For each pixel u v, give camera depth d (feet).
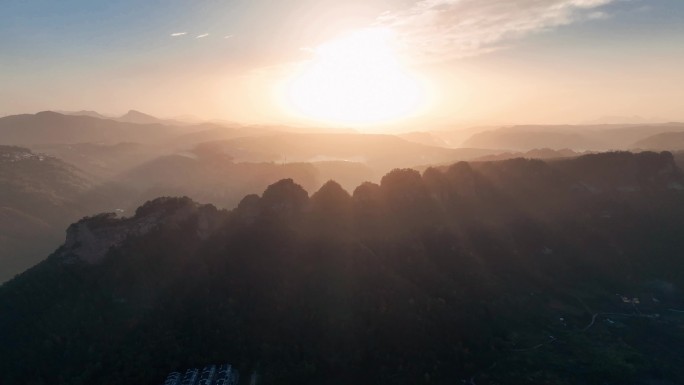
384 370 480.64
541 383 465.06
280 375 470.80
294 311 537.24
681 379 470.39
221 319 512.22
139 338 491.72
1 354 470.80
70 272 567.18
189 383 443.73
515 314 578.25
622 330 554.46
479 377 478.18
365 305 540.11
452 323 531.09
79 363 470.39
